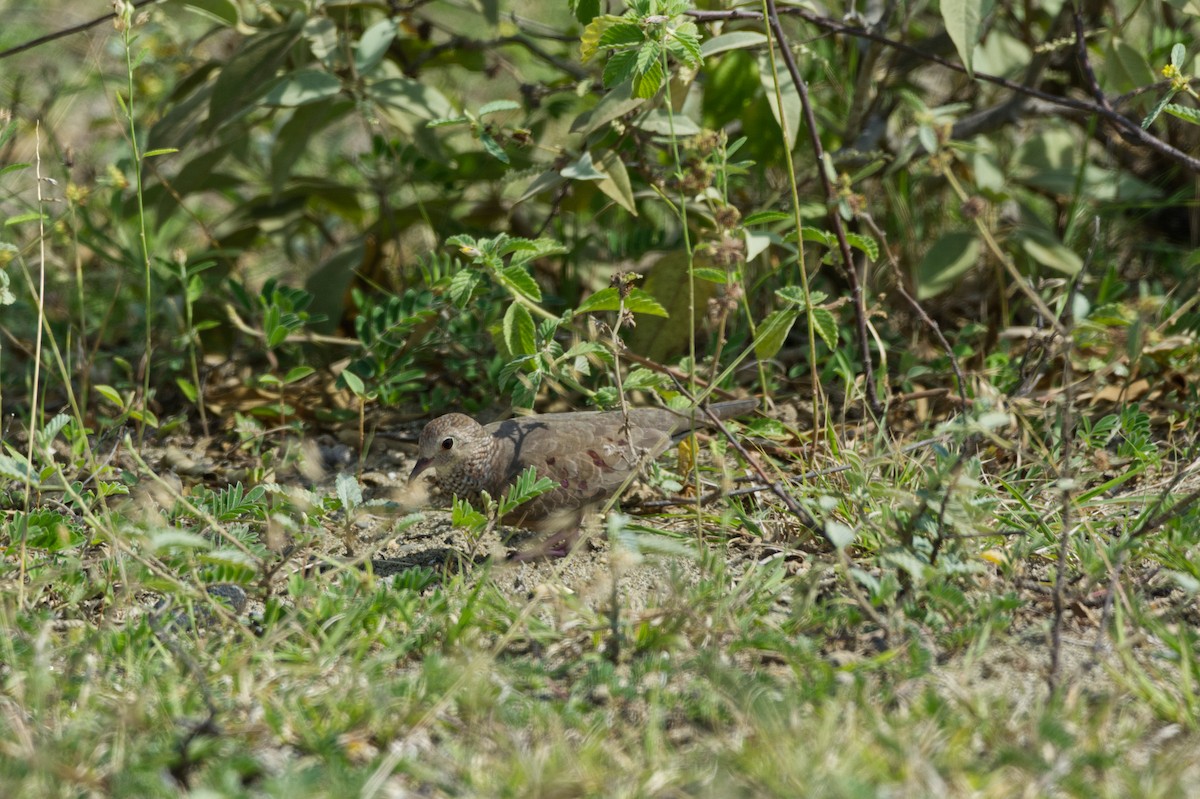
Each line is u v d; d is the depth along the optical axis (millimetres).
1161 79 11477
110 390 10195
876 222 13641
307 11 11602
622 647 7418
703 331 12734
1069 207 12945
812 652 7168
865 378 10523
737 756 6047
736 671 6852
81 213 12484
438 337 11539
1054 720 6234
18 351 12781
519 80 13883
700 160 9711
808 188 12789
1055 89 13844
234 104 11555
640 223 13125
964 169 13336
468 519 8633
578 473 9406
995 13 13516
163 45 14148
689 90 11789
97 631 7543
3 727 6359
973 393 11000
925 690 6746
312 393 12070
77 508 9625
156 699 6789
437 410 11898
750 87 12008
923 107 10672
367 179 13516
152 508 8305
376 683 6957
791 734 6199
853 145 12586
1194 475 9781
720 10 11102
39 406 11992
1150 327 9438
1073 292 10117
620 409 10078
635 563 7609
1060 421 9883
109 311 11641
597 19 8625
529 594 8570
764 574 8234
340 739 6445
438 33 16125
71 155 10727
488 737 6496
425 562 9273
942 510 7609
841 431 10492
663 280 11258
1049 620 7680
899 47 10875
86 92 16906
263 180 13672
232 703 6812
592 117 10258
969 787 5820
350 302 13125
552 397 11758
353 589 7934
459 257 11758
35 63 17422
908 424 11234
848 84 13445
